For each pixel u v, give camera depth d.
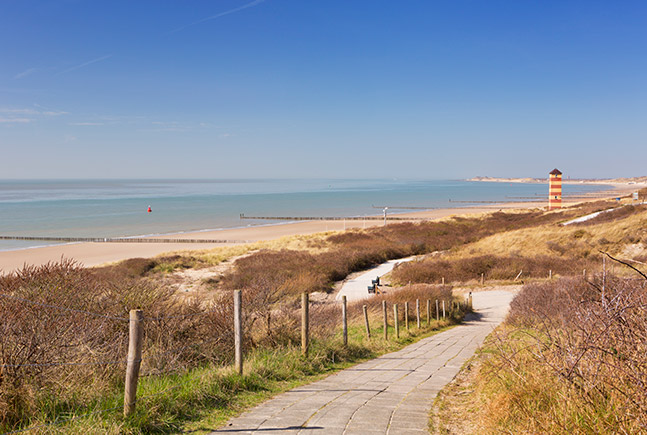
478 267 36.22
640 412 3.39
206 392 5.98
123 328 7.46
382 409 5.61
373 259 45.50
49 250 54.41
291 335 9.81
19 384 4.87
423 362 9.71
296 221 97.44
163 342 7.71
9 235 69.25
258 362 7.74
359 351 10.86
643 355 3.69
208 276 35.28
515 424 4.20
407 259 47.12
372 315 18.58
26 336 5.24
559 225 49.53
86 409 4.93
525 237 45.16
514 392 4.68
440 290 23.69
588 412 3.72
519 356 5.73
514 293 29.67
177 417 5.24
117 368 6.00
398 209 135.38
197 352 8.03
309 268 36.31
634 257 34.12
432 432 4.73
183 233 74.44
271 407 5.75
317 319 11.95
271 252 45.88
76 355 5.71
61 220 93.50
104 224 86.94
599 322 4.22
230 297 9.57
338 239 56.22
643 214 41.44
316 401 6.05
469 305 25.27
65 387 5.17
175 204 149.75
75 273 8.36
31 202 154.00
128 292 8.27
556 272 34.22
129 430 4.60
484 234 60.00
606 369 3.94
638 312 4.01
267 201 173.62
